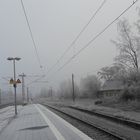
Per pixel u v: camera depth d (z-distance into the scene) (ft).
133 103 133.59
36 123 85.30
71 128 69.05
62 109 165.48
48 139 52.01
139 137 49.03
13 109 203.72
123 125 69.31
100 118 92.99
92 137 52.47
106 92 316.60
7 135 61.72
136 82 169.48
